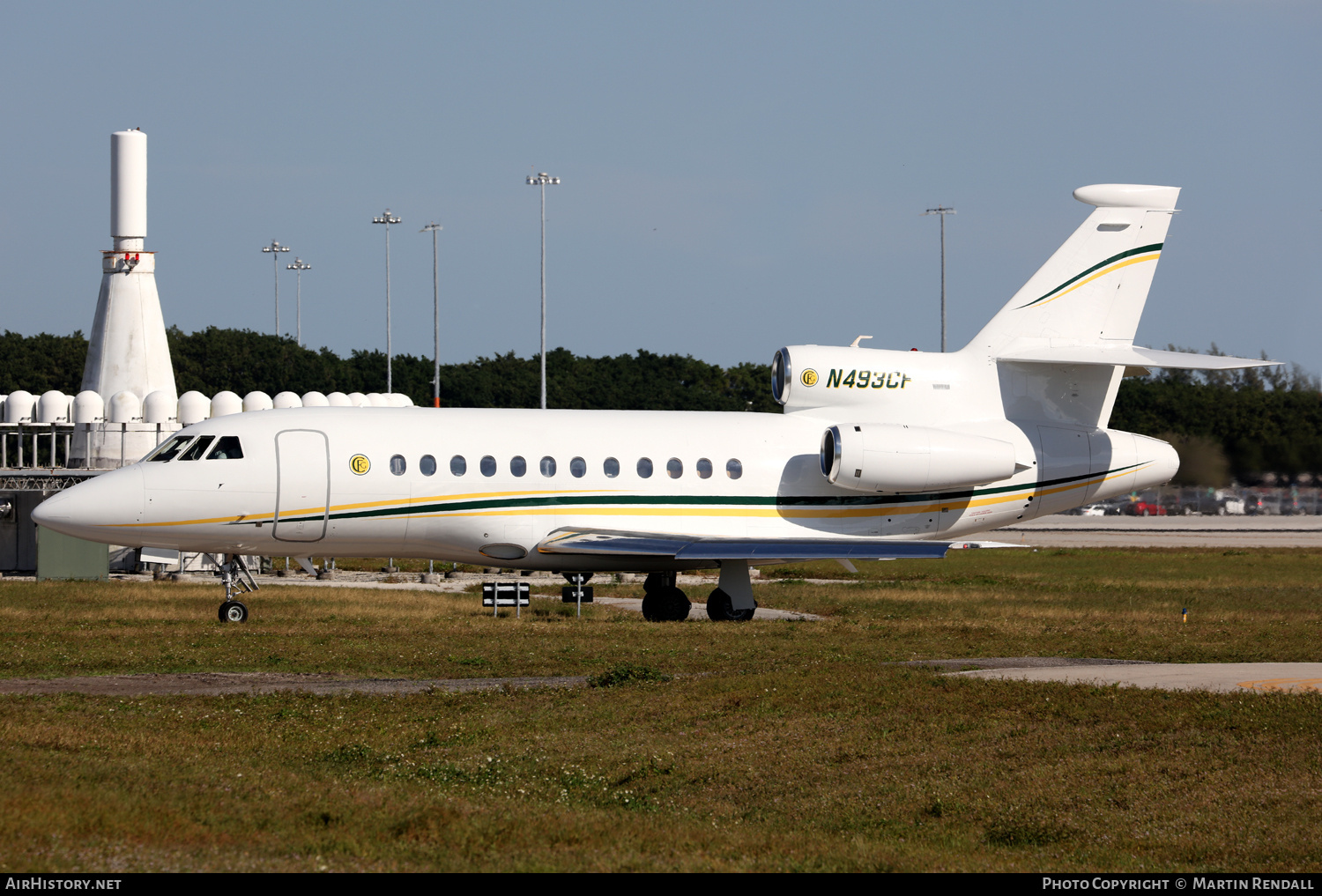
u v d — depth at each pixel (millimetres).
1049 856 37250
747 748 49500
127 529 89250
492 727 52562
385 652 73125
